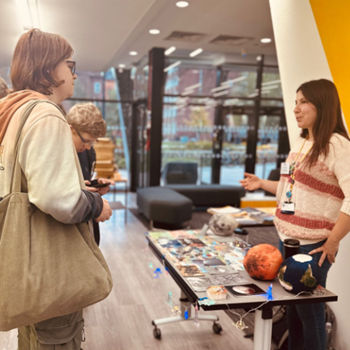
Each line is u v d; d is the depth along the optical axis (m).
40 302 1.12
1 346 2.51
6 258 1.12
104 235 5.32
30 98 1.23
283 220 1.97
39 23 5.00
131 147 9.05
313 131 1.87
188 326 2.83
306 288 1.51
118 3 4.22
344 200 1.73
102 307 3.12
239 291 1.56
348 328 2.33
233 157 8.48
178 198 5.82
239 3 4.54
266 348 1.66
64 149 1.15
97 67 8.42
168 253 2.00
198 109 8.04
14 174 1.17
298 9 2.62
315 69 2.54
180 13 4.96
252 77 8.12
